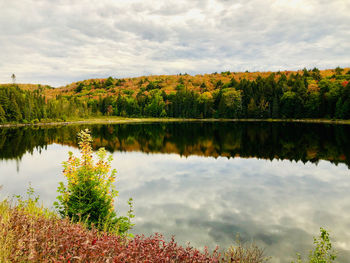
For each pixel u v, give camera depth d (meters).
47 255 3.31
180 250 3.98
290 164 21.36
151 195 12.88
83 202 7.09
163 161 23.39
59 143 38.84
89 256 3.22
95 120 131.75
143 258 3.47
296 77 145.12
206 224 9.31
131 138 44.97
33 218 4.89
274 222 9.63
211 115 129.75
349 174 17.73
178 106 142.62
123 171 18.97
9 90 105.19
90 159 7.50
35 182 15.61
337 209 11.10
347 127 57.81
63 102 138.25
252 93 121.94
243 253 6.13
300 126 65.31
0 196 8.98
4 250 3.41
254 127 65.75
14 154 28.03
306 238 8.33
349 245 7.88
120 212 10.41
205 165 21.34
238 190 13.88
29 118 102.25
